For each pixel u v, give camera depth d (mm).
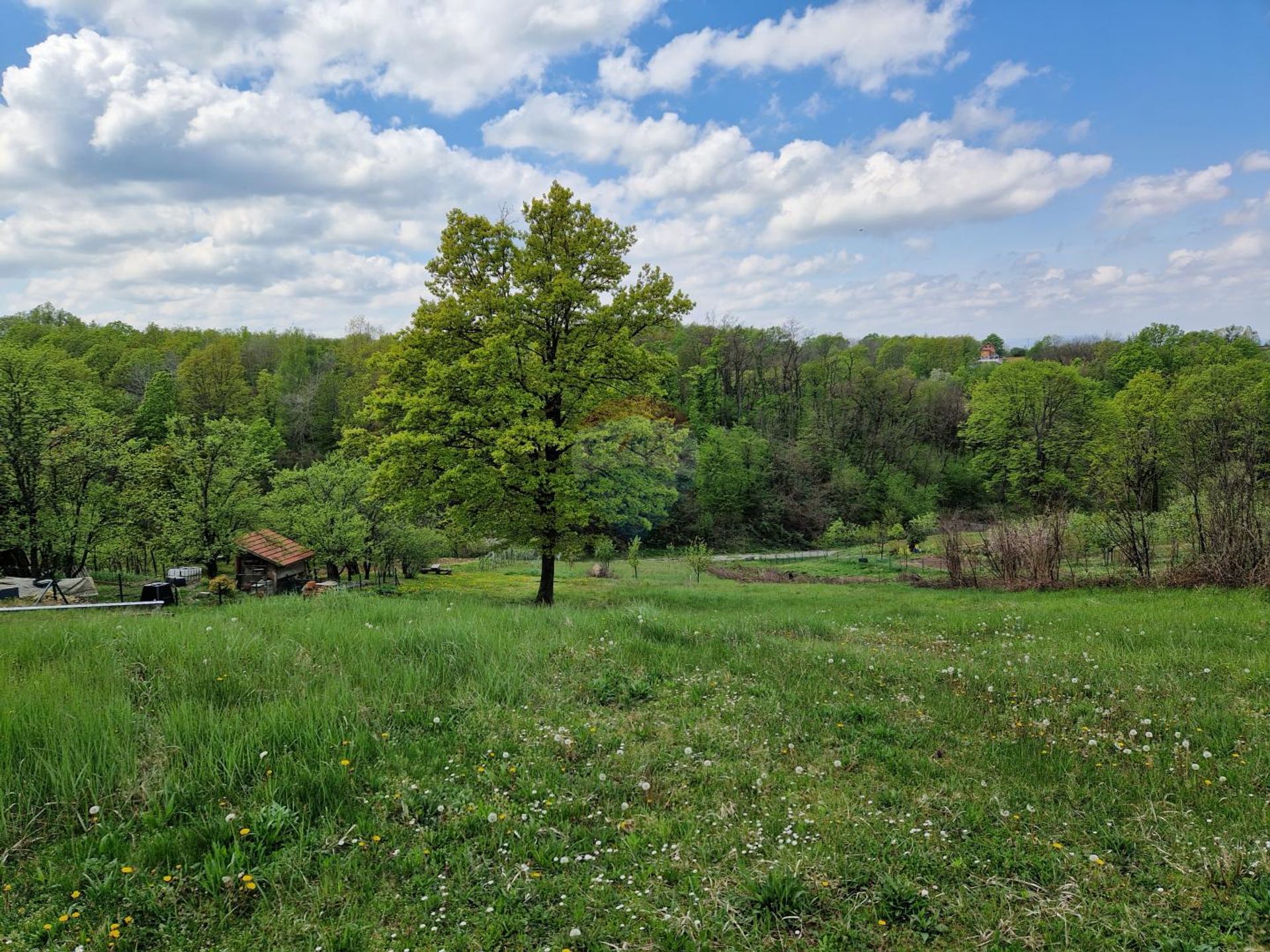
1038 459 56781
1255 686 7801
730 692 7730
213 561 27016
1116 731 6605
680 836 4730
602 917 3893
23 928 3613
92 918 3730
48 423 24703
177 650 7422
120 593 22188
